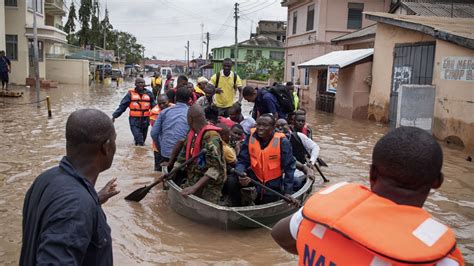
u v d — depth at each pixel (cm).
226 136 610
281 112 843
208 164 566
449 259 148
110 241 215
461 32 1270
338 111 2023
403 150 158
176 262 471
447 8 2031
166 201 657
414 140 159
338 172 886
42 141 1050
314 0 2638
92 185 218
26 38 2850
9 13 2802
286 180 574
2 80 2066
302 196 614
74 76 3594
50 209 194
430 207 677
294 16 3028
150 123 1059
